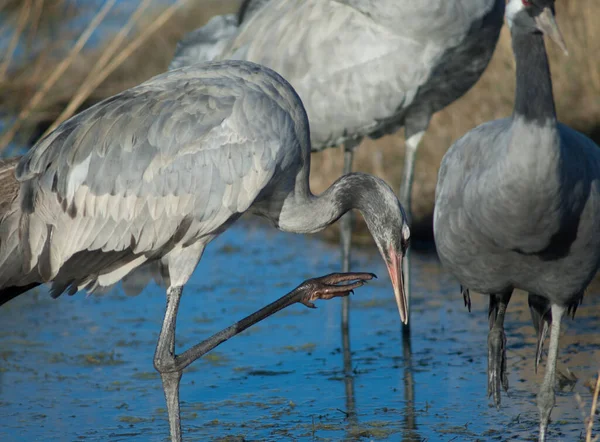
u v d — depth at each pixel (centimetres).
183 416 1051
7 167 937
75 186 908
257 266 1617
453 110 1748
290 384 1135
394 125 1322
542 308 1000
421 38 1224
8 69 1753
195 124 923
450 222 955
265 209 1017
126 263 951
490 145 912
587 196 876
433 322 1330
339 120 1263
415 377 1139
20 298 1505
